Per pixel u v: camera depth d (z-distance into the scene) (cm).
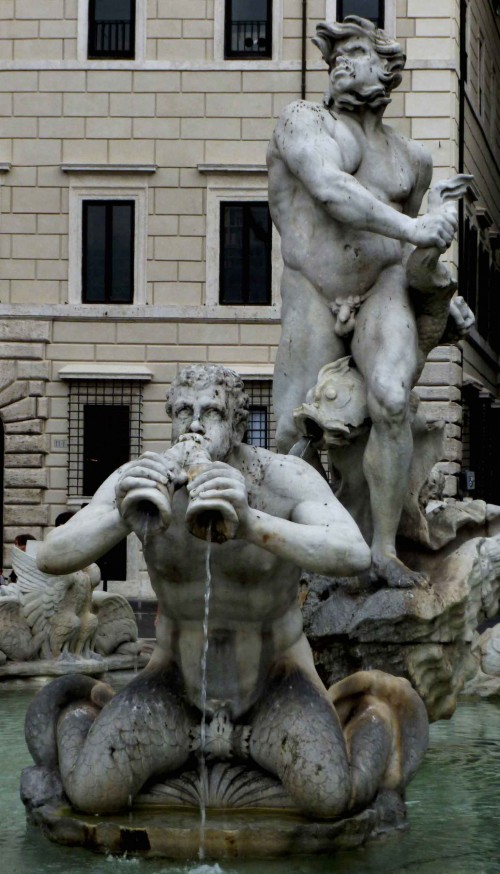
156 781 696
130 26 4475
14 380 4366
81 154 4453
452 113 4359
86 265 4453
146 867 643
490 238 5528
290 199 984
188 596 686
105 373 4356
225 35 4456
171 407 695
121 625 1498
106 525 661
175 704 695
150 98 4453
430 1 4328
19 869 640
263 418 4366
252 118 4447
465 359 4656
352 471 959
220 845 650
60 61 4466
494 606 978
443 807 792
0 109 4469
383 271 962
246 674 696
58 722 727
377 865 652
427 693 927
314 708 677
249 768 694
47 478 4347
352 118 980
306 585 930
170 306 4419
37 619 1396
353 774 676
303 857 654
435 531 1005
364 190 934
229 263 4438
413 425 978
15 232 4447
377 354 933
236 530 633
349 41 979
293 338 977
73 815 681
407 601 892
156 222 4441
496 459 5662
